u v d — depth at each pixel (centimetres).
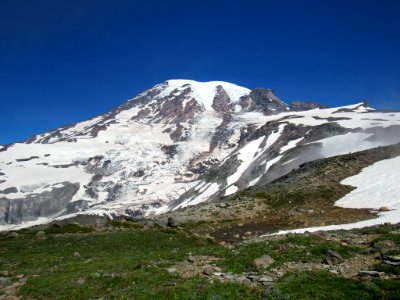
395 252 2370
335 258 2372
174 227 5200
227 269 2364
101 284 2306
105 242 3925
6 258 3338
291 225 5088
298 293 1864
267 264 2384
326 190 6316
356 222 4575
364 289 1847
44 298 2192
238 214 5869
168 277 2278
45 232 4659
